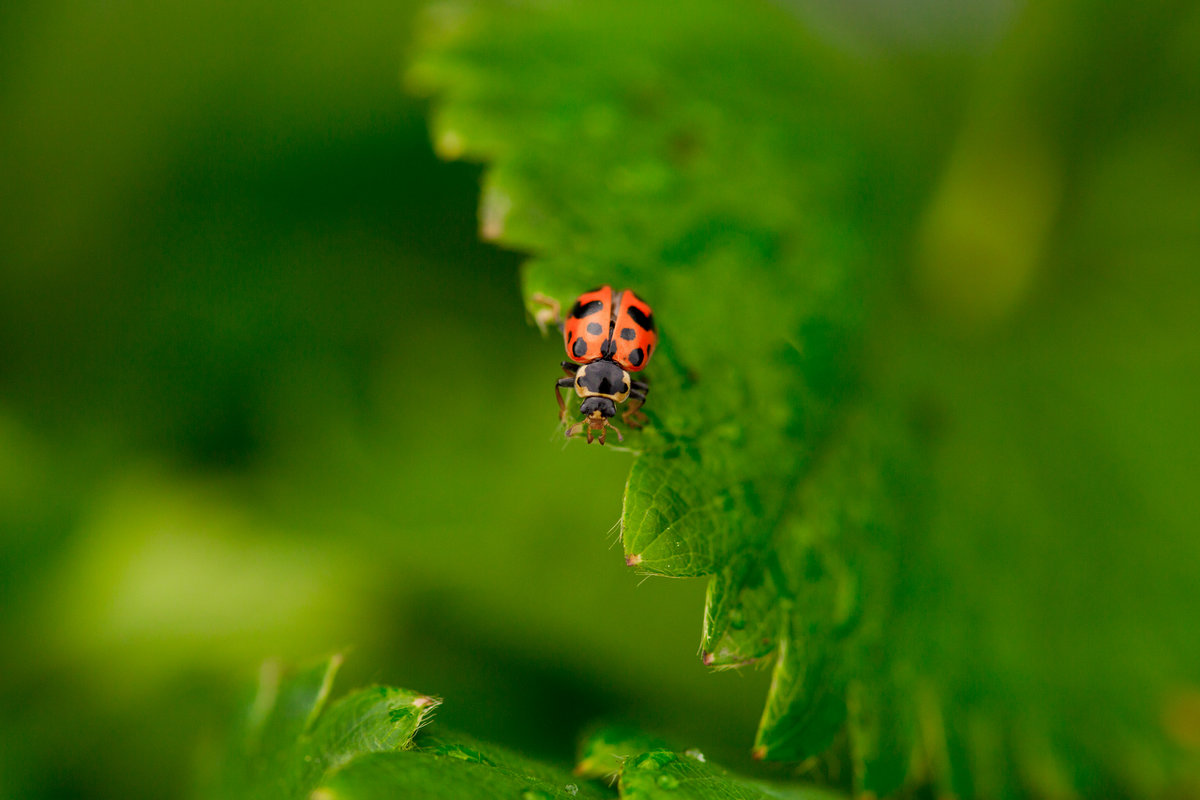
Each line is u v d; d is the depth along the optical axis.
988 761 0.14
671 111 0.15
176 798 0.15
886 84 0.17
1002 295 0.16
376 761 0.13
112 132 0.17
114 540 0.16
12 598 0.16
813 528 0.14
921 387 0.15
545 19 0.16
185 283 0.17
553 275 0.14
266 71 0.17
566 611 0.16
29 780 0.15
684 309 0.14
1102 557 0.15
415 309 0.17
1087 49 0.16
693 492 0.14
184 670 0.16
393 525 0.16
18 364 0.16
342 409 0.16
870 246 0.15
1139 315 0.16
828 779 0.14
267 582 0.16
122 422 0.16
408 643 0.16
